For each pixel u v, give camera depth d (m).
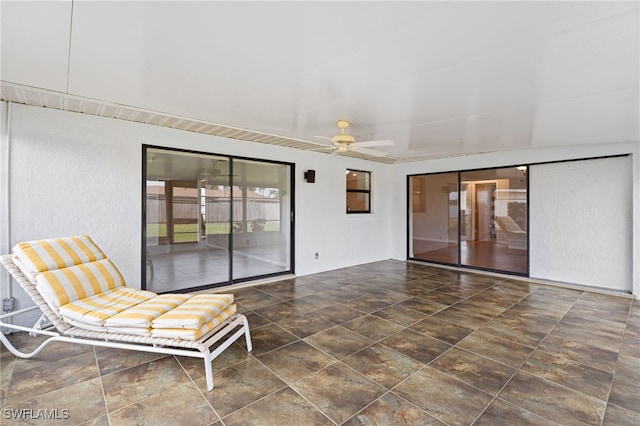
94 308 2.46
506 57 2.02
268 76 2.36
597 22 1.61
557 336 2.99
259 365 2.45
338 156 6.12
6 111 2.96
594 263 4.71
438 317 3.50
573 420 1.82
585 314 3.60
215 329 2.44
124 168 3.67
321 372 2.35
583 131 3.87
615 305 3.93
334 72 2.29
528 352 2.66
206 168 4.63
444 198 7.89
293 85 2.53
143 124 3.80
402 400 2.01
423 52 1.97
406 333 3.06
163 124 3.85
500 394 2.07
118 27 1.70
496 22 1.62
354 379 2.26
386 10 1.53
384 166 7.19
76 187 3.36
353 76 2.35
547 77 2.32
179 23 1.66
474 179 7.23
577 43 1.83
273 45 1.90
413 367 2.42
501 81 2.40
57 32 1.75
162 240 4.29
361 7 1.50
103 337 2.26
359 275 5.61
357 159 6.52
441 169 6.46
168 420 1.82
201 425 1.78
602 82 2.39
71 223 3.33
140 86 2.59
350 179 6.64
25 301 3.08
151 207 4.12
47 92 2.74
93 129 3.45
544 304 3.97
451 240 7.80
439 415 1.87
